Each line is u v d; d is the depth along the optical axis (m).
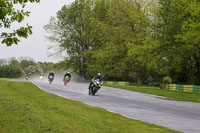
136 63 106.19
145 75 118.88
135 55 106.75
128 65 117.56
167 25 86.62
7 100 26.88
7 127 14.71
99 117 22.70
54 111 22.83
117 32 117.50
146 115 27.70
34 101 29.27
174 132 18.97
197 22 72.44
